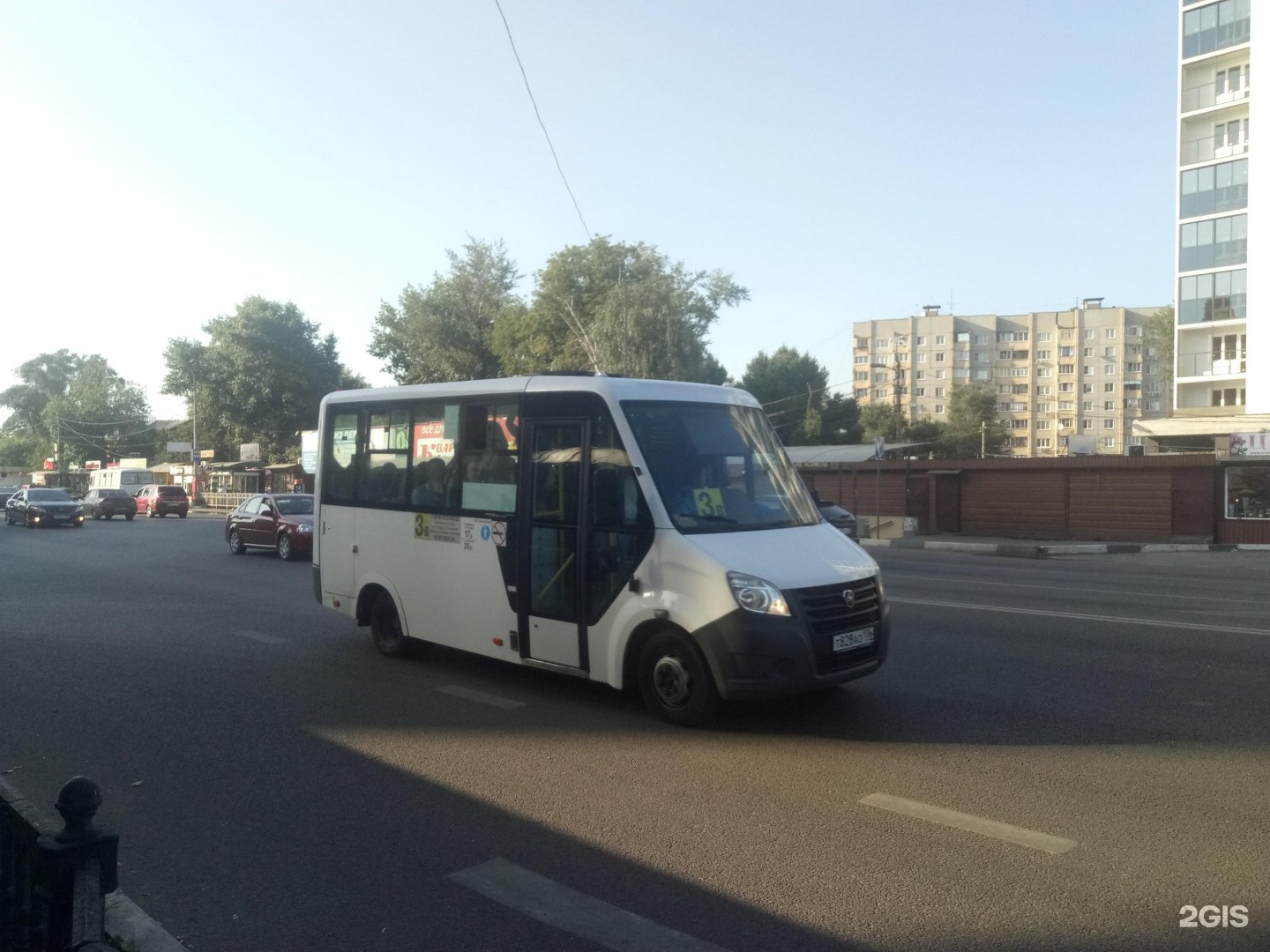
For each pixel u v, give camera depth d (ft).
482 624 27.35
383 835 16.88
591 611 24.14
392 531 30.66
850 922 13.42
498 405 26.96
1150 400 352.28
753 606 21.20
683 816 17.51
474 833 16.89
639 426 23.85
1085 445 140.97
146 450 304.91
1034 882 14.58
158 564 65.41
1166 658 31.14
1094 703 25.22
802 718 23.79
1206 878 14.71
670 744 21.80
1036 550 88.58
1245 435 96.43
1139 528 101.40
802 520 24.72
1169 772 19.72
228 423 228.02
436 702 26.02
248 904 14.29
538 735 22.75
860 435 236.43
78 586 52.54
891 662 30.48
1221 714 24.17
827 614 21.99
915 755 20.95
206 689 27.68
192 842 16.65
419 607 29.63
